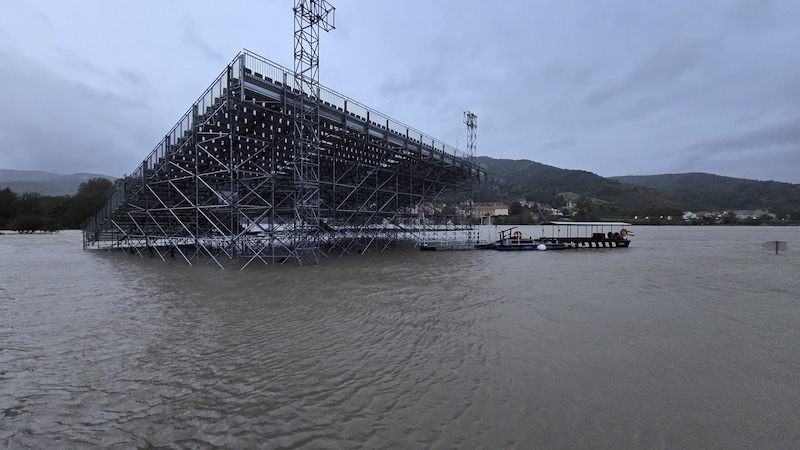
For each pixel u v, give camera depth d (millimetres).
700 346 8719
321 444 4688
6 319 10656
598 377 6859
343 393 6141
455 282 17297
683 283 18219
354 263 24125
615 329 10078
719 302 13766
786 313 12117
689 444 4742
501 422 5215
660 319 11195
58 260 25766
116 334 9297
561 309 12320
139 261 24906
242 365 7352
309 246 25297
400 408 5629
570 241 42250
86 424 5168
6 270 20859
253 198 23859
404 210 38531
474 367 7293
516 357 7852
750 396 6156
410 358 7773
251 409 5602
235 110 18938
